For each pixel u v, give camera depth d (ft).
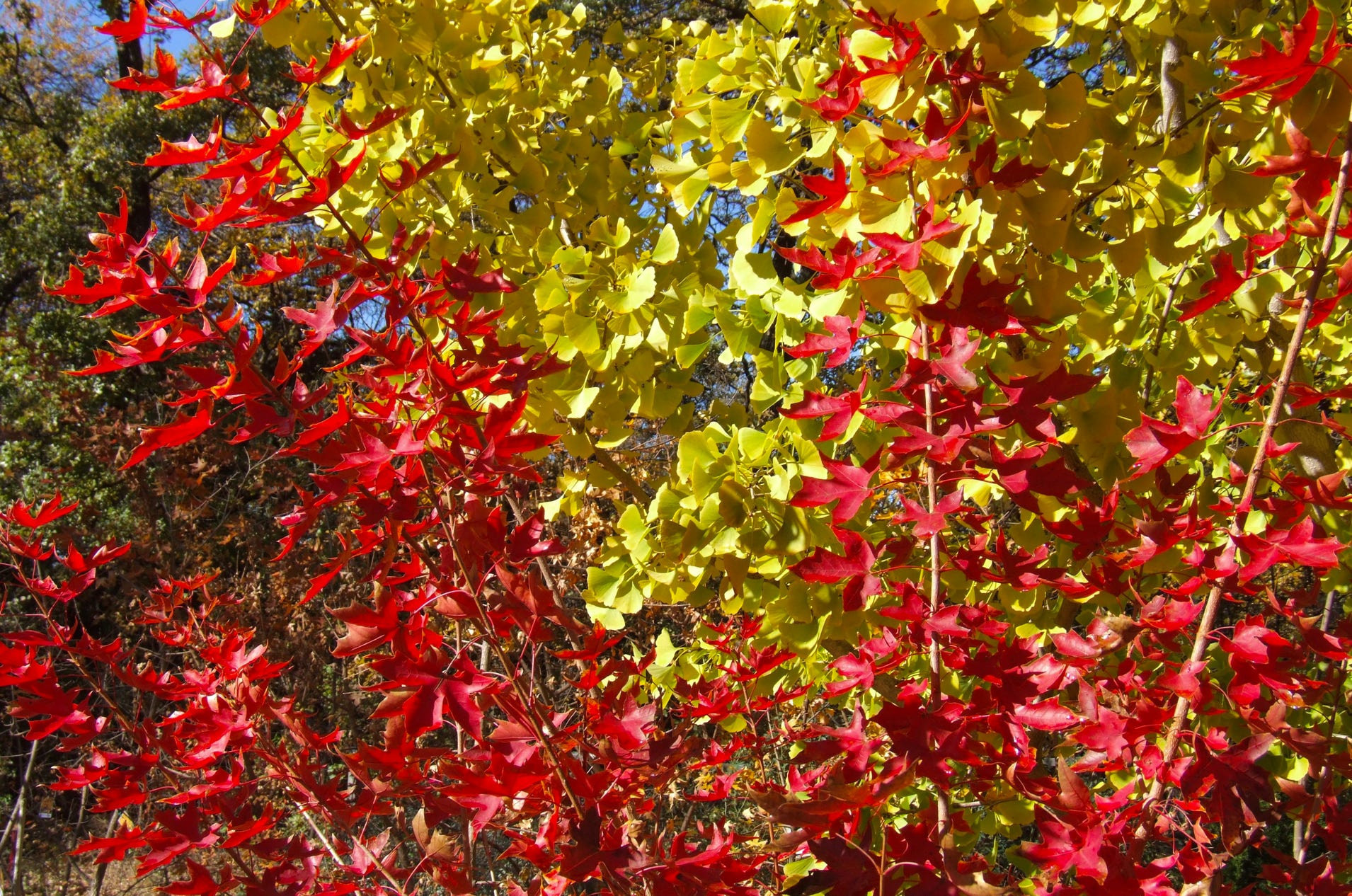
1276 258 7.36
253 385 5.71
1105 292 7.95
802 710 11.59
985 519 6.42
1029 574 5.89
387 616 5.52
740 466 7.58
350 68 8.00
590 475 9.00
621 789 6.19
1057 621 8.07
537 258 9.13
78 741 6.77
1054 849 5.54
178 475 27.14
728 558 7.63
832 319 5.92
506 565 5.85
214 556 29.48
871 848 5.46
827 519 7.48
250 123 42.09
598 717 6.31
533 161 8.79
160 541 26.86
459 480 5.76
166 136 44.96
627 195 9.77
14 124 50.65
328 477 5.70
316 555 25.11
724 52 7.88
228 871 6.24
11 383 37.99
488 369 5.67
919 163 5.64
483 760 5.80
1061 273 6.12
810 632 7.46
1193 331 7.43
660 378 8.66
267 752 6.82
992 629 5.89
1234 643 5.50
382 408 5.94
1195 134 6.55
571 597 18.86
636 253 9.07
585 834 5.65
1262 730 5.45
